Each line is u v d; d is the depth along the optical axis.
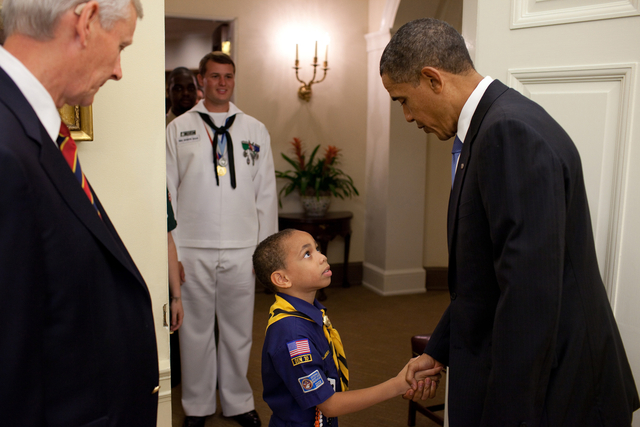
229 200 2.37
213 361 2.46
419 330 3.84
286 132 4.71
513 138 1.00
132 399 0.90
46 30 0.77
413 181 4.68
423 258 4.99
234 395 2.50
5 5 0.77
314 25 4.65
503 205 0.99
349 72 4.83
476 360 1.18
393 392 1.37
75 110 1.37
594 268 1.12
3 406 0.66
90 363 0.81
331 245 5.02
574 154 1.05
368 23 4.82
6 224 0.66
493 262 1.10
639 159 1.31
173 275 2.18
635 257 1.34
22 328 0.68
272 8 4.52
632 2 1.29
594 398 1.10
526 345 0.96
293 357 1.28
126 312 0.88
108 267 0.84
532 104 1.09
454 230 1.18
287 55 4.62
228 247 2.36
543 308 0.95
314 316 1.37
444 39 1.15
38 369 0.71
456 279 1.24
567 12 1.39
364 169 5.01
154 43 1.50
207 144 2.37
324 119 4.82
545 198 0.96
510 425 0.99
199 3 4.32
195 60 4.98
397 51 1.18
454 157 1.28
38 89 0.78
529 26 1.44
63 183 0.78
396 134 4.56
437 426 2.51
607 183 1.37
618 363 1.13
